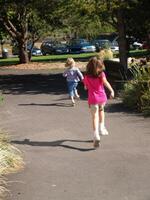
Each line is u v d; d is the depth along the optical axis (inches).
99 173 352.5
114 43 2086.6
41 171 361.7
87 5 874.1
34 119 580.7
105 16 964.0
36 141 462.9
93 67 441.7
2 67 1427.2
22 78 1123.9
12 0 1321.4
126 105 620.1
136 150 414.6
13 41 1732.3
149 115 563.2
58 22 1489.9
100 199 299.4
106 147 428.5
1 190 316.2
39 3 1232.2
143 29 941.2
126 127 505.7
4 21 1470.2
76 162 384.2
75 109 642.8
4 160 362.0
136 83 617.9
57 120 567.8
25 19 1476.4
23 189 322.0
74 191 315.9
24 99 762.2
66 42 2256.4
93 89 445.4
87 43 2190.0
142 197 300.8
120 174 348.2
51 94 810.8
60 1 1069.1
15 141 463.2
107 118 554.9
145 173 348.8
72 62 684.7
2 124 553.6
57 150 426.3
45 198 304.7
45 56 1977.1
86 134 486.0
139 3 866.1
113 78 808.9
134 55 1432.1
